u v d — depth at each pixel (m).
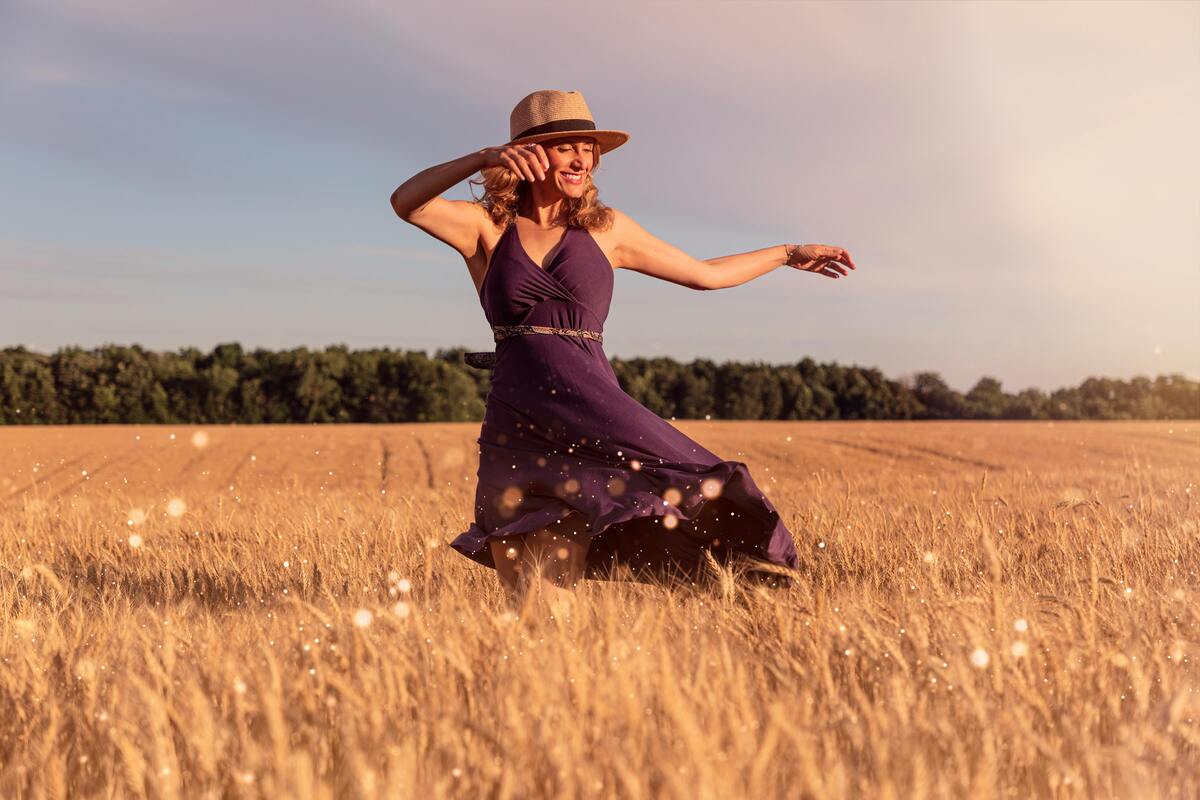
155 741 1.89
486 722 1.95
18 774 1.89
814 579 4.57
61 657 2.66
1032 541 5.28
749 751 1.74
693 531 4.00
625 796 1.64
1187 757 1.98
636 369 127.06
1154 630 2.89
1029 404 125.25
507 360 3.90
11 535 7.30
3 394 105.62
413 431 63.34
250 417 111.12
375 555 5.74
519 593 3.46
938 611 2.80
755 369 127.25
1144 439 44.91
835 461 35.28
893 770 1.79
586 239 3.95
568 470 3.76
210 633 2.91
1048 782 1.90
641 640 2.48
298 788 1.60
